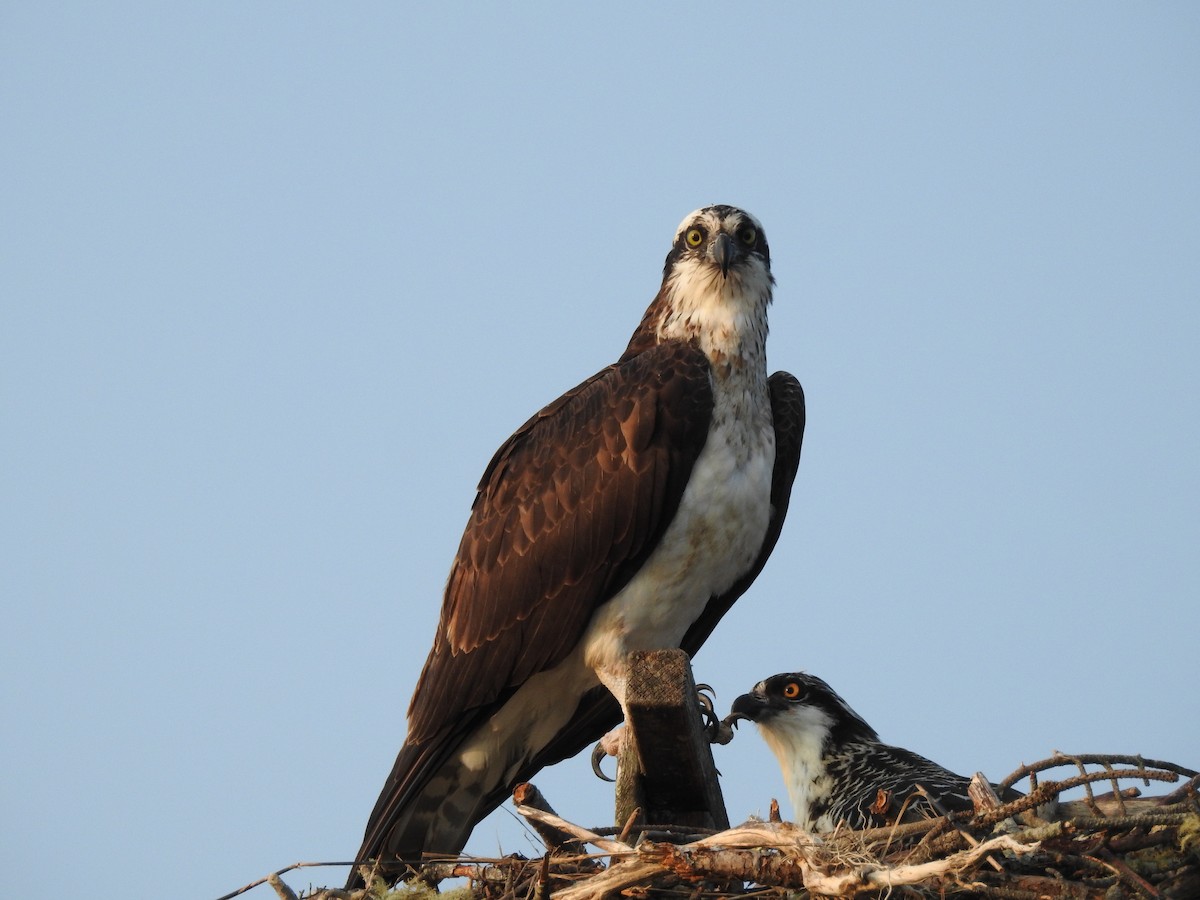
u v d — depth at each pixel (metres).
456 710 12.23
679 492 12.05
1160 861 8.67
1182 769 9.34
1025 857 8.75
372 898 10.16
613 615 12.09
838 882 8.34
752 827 8.92
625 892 9.13
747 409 12.47
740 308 12.62
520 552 12.26
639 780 10.59
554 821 9.48
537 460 12.49
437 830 12.48
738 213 13.09
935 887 8.61
